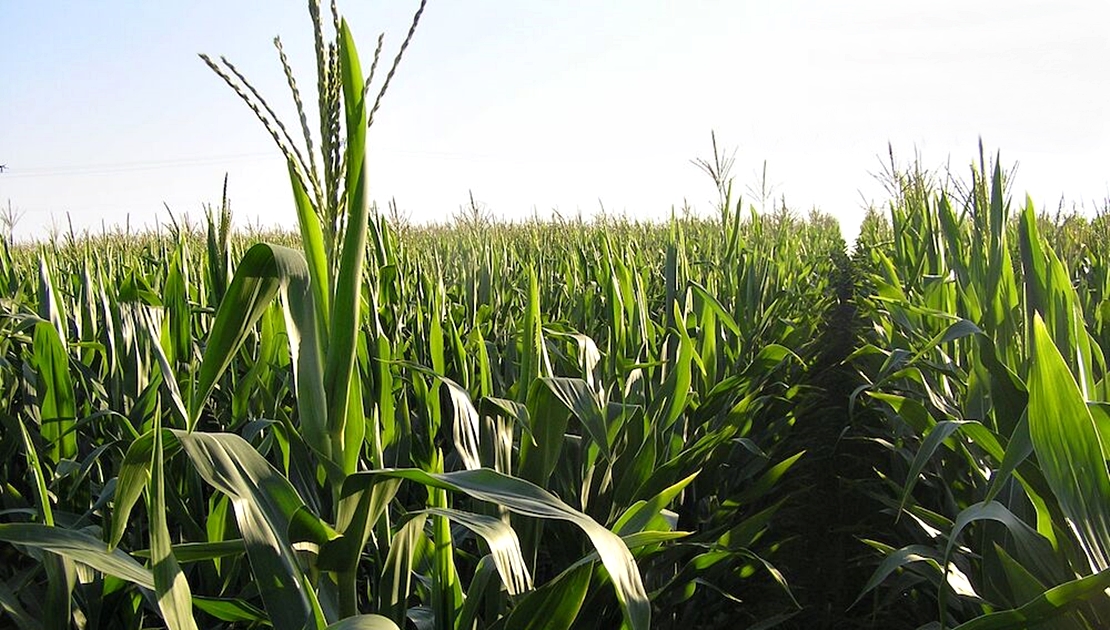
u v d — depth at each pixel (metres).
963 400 3.88
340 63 1.73
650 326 4.68
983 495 3.05
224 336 1.70
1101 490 1.93
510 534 1.97
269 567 1.80
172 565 1.63
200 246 8.60
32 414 3.81
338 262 1.83
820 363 9.63
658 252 10.07
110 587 2.38
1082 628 2.03
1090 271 6.90
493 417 2.84
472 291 5.75
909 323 5.00
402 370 3.74
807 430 6.41
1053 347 1.92
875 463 6.09
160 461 1.60
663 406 3.61
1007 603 2.60
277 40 1.70
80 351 4.16
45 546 1.80
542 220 13.62
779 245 10.68
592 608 2.58
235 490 1.78
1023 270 3.01
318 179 1.76
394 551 2.07
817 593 4.30
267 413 3.27
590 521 1.75
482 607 2.47
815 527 5.15
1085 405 1.90
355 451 1.88
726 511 3.90
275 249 1.69
